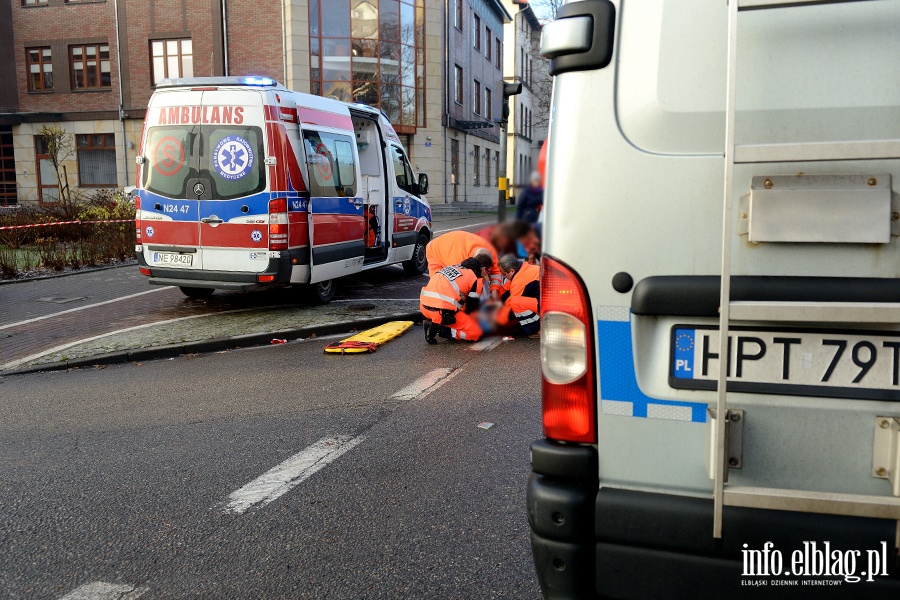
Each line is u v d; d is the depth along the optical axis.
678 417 2.21
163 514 3.88
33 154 30.70
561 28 2.25
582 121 2.25
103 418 5.62
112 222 15.73
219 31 28.02
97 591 3.14
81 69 30.30
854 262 2.03
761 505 2.04
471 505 3.92
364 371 6.93
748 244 2.10
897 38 2.00
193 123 9.48
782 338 2.10
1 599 3.09
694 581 2.17
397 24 28.39
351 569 3.29
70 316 9.76
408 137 29.81
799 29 2.05
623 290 2.23
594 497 2.29
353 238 10.75
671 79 2.17
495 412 5.55
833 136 2.04
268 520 3.79
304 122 9.64
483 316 8.38
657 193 2.18
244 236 9.33
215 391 6.34
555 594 2.33
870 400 2.05
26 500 4.09
